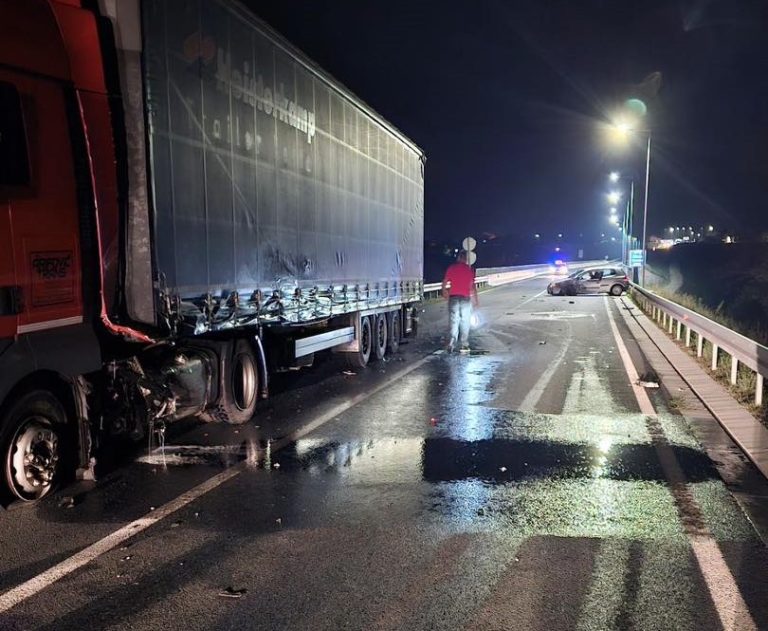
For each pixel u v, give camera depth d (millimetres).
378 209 13289
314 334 10688
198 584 4141
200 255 6840
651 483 6000
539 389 10375
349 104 11445
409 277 15844
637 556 4527
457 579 4203
